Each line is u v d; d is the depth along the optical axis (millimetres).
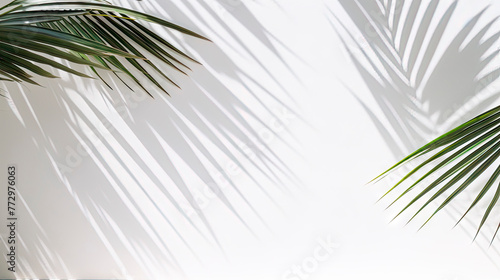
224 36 1122
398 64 1089
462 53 1070
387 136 1104
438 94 1082
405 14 1079
